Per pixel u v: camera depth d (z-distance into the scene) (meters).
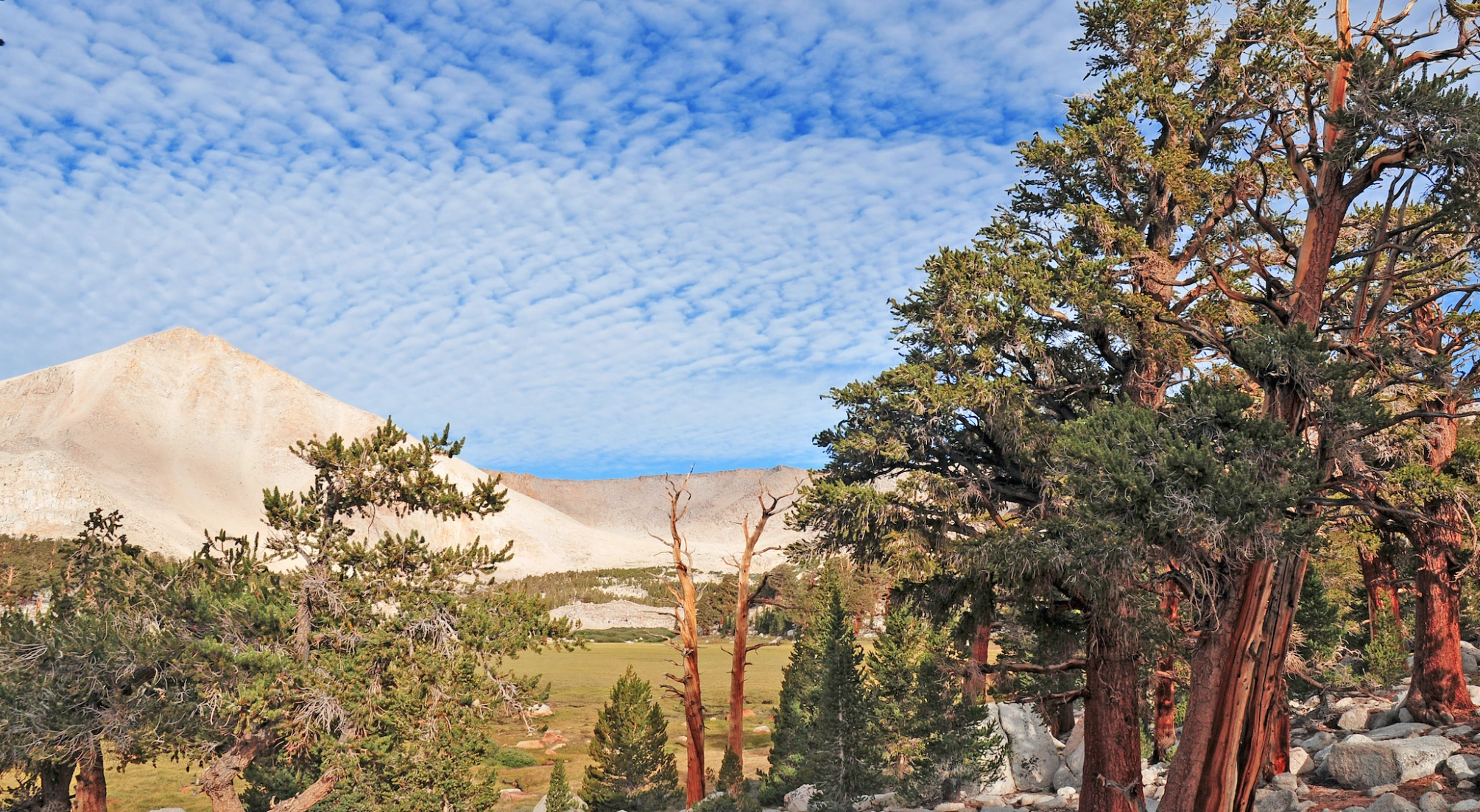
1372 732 21.67
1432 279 18.42
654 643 143.62
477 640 22.05
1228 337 16.84
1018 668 19.89
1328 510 14.99
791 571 37.94
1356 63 13.03
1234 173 20.61
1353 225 20.03
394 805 20.03
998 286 19.41
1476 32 14.36
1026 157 22.11
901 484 19.59
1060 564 14.41
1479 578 20.22
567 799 29.52
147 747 20.92
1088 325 19.22
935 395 18.86
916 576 20.75
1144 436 13.13
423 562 23.59
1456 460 20.36
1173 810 15.16
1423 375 16.83
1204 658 15.29
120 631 20.89
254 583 23.83
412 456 23.39
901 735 29.67
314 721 20.72
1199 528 12.08
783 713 39.31
